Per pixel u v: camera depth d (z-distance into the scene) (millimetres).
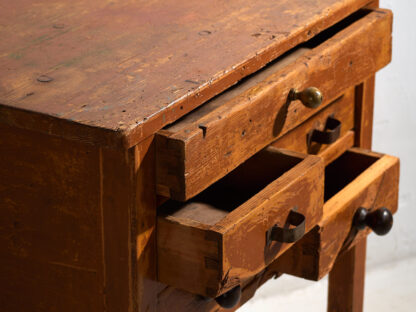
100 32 1862
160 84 1662
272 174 1859
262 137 1780
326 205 1900
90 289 1690
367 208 1993
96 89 1646
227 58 1752
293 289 3018
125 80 1676
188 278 1667
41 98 1616
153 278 1686
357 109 2174
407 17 2957
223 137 1674
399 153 3104
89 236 1655
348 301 2287
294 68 1839
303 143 2006
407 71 3012
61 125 1562
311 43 2107
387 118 3039
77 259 1683
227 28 1877
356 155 2148
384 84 2992
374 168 2025
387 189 2049
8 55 1770
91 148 1599
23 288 1753
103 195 1618
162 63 1734
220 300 1752
